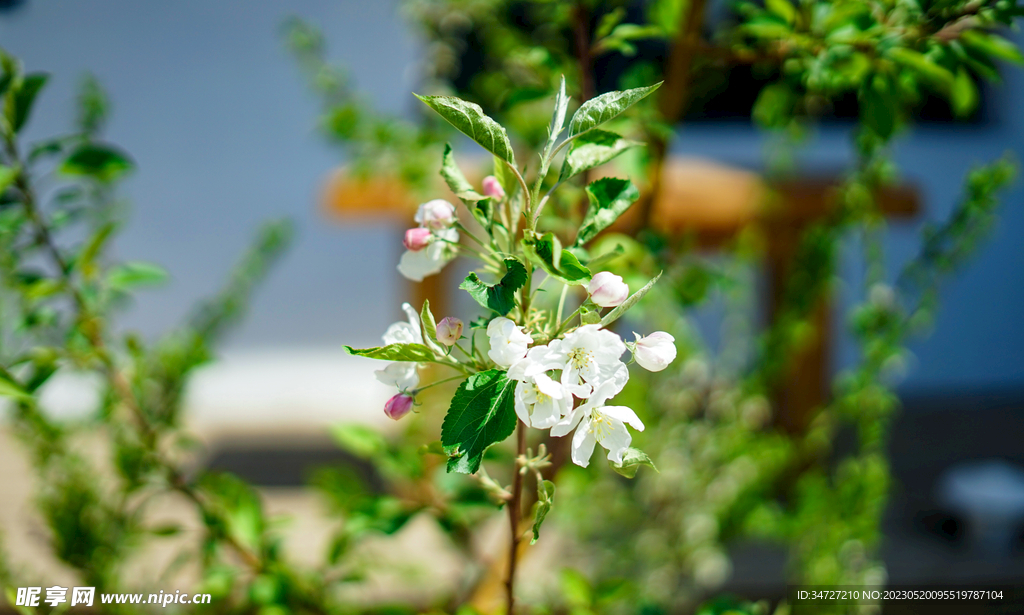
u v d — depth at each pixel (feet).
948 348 8.51
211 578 2.87
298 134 8.02
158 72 7.74
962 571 4.62
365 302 8.43
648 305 3.06
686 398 4.58
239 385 8.28
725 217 4.64
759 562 4.79
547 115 3.55
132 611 3.07
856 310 3.59
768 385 4.47
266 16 7.69
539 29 3.81
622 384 2.04
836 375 7.82
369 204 5.04
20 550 4.48
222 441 7.02
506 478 4.61
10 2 7.34
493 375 2.07
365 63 7.62
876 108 2.66
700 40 2.92
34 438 3.34
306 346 8.42
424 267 2.22
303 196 8.17
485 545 4.55
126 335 2.83
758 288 6.00
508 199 2.20
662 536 4.51
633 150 2.87
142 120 7.81
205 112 7.88
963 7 2.49
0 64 2.56
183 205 8.03
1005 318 8.46
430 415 4.42
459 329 2.07
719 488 4.36
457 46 4.61
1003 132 8.04
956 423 7.36
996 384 8.57
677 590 4.36
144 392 3.03
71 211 2.85
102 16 7.52
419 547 4.76
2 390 2.32
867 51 2.60
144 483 2.92
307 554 4.68
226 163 8.01
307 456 6.59
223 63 7.79
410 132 4.04
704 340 7.46
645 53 6.96
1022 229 8.27
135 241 8.01
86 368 2.82
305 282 8.31
